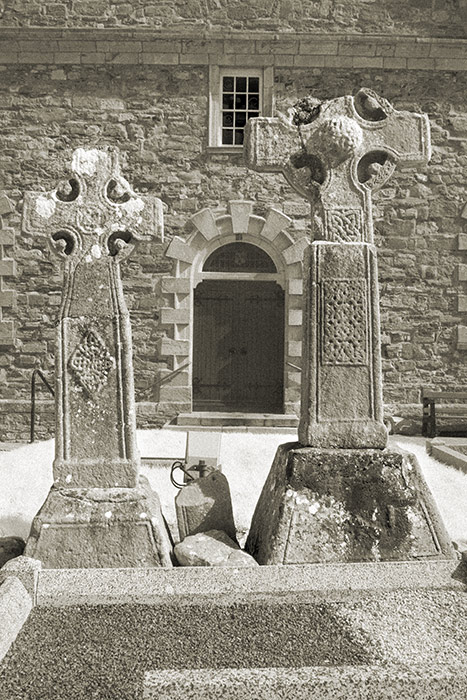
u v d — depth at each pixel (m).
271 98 11.56
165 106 11.60
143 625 3.49
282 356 12.41
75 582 3.86
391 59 11.50
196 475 6.71
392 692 2.82
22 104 11.50
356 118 4.77
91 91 11.54
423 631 3.40
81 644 3.26
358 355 4.57
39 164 11.51
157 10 11.52
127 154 11.59
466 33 11.54
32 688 2.83
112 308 4.49
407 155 4.74
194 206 11.63
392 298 11.61
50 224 4.53
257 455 8.53
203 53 11.51
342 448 4.51
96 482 4.39
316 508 4.29
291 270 11.60
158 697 2.77
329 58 11.51
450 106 11.59
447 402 11.62
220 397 12.43
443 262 11.63
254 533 4.66
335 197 4.70
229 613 3.65
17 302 11.53
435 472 7.64
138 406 11.40
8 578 3.73
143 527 4.21
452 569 4.04
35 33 11.29
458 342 11.57
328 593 3.82
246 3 11.55
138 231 4.54
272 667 3.01
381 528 4.29
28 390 11.52
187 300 11.60
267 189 11.66
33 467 7.92
